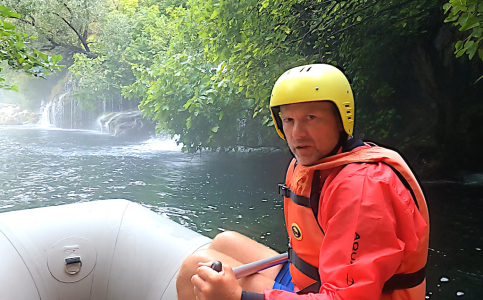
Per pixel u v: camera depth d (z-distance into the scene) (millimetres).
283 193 1102
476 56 6680
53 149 11711
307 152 946
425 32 6746
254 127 9141
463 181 6305
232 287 897
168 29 14281
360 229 798
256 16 5449
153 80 9570
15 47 3496
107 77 19781
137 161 9219
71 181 6824
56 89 24703
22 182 6734
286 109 949
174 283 1618
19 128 21438
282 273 1226
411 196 836
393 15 6469
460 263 3002
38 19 19188
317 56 6000
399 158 881
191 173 7562
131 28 19547
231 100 7621
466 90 6949
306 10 5941
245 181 6734
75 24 20828
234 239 1376
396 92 7270
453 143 6871
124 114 17891
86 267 1762
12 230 1703
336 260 823
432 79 7051
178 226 1927
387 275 787
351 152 911
